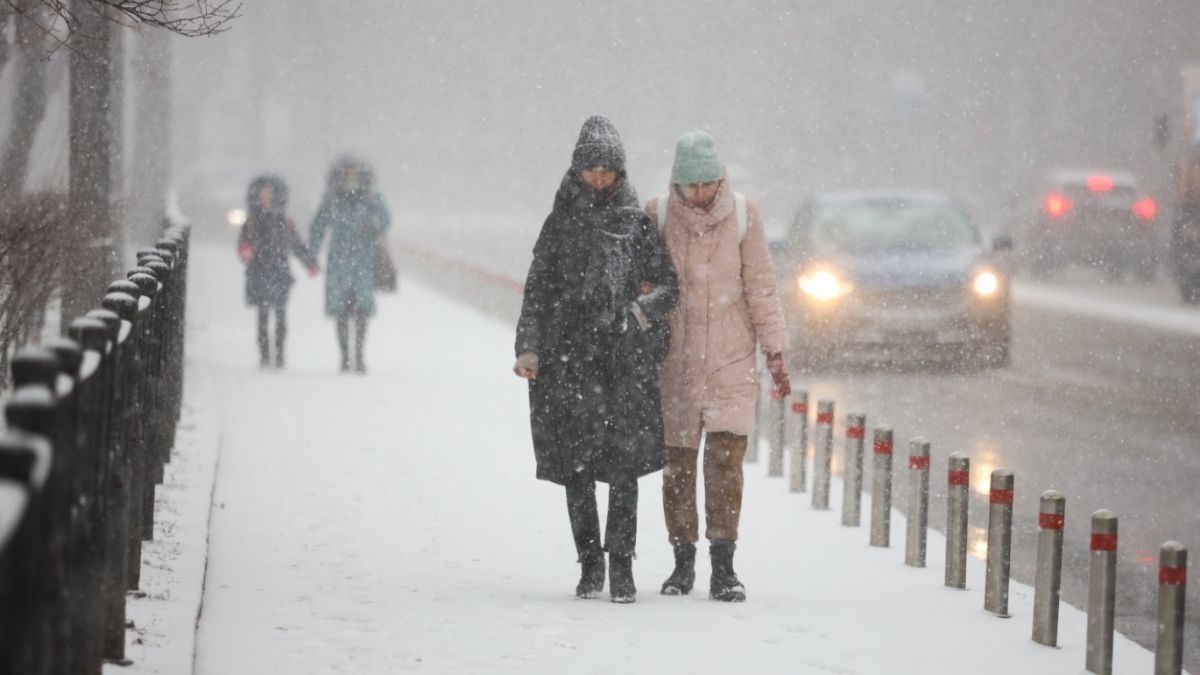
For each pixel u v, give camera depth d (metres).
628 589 25.56
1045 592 23.69
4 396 37.69
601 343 25.30
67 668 13.17
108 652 19.16
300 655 21.47
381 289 60.94
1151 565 31.31
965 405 54.09
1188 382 59.69
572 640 22.81
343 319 59.78
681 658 22.03
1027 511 36.50
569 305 25.38
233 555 28.25
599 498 35.06
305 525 31.34
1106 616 22.25
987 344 63.19
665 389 26.25
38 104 55.94
